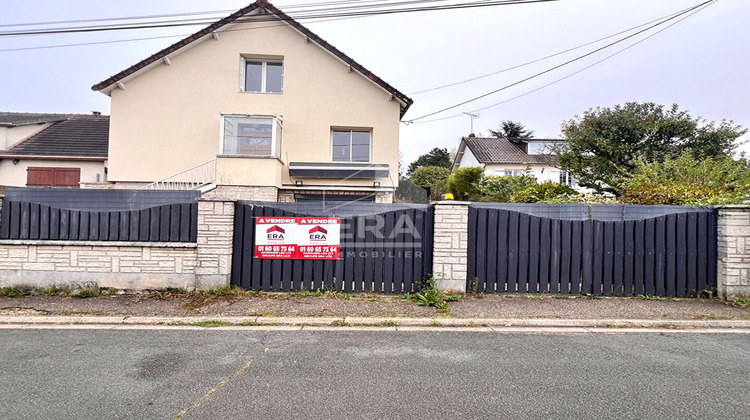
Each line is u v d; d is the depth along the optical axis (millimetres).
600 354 4160
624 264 6406
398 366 3797
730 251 6164
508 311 5609
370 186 13156
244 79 13305
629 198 9016
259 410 2928
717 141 14102
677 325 5195
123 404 3000
